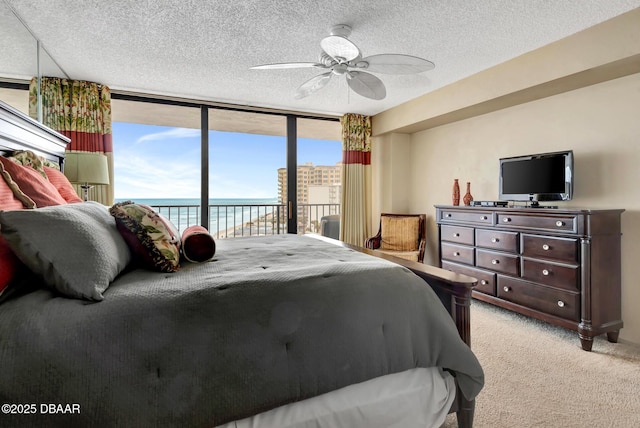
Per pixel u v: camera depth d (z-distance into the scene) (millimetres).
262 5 2158
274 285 1308
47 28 2412
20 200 1385
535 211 2807
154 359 1037
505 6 2176
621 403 1795
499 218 3154
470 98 3441
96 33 2494
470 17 2307
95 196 3504
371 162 5148
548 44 2719
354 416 1309
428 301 1499
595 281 2463
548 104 3180
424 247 4355
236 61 3008
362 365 1312
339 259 1839
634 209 2594
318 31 2496
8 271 1116
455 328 1502
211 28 2443
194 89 3729
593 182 2848
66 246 1154
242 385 1122
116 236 1451
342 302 1347
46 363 935
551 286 2691
